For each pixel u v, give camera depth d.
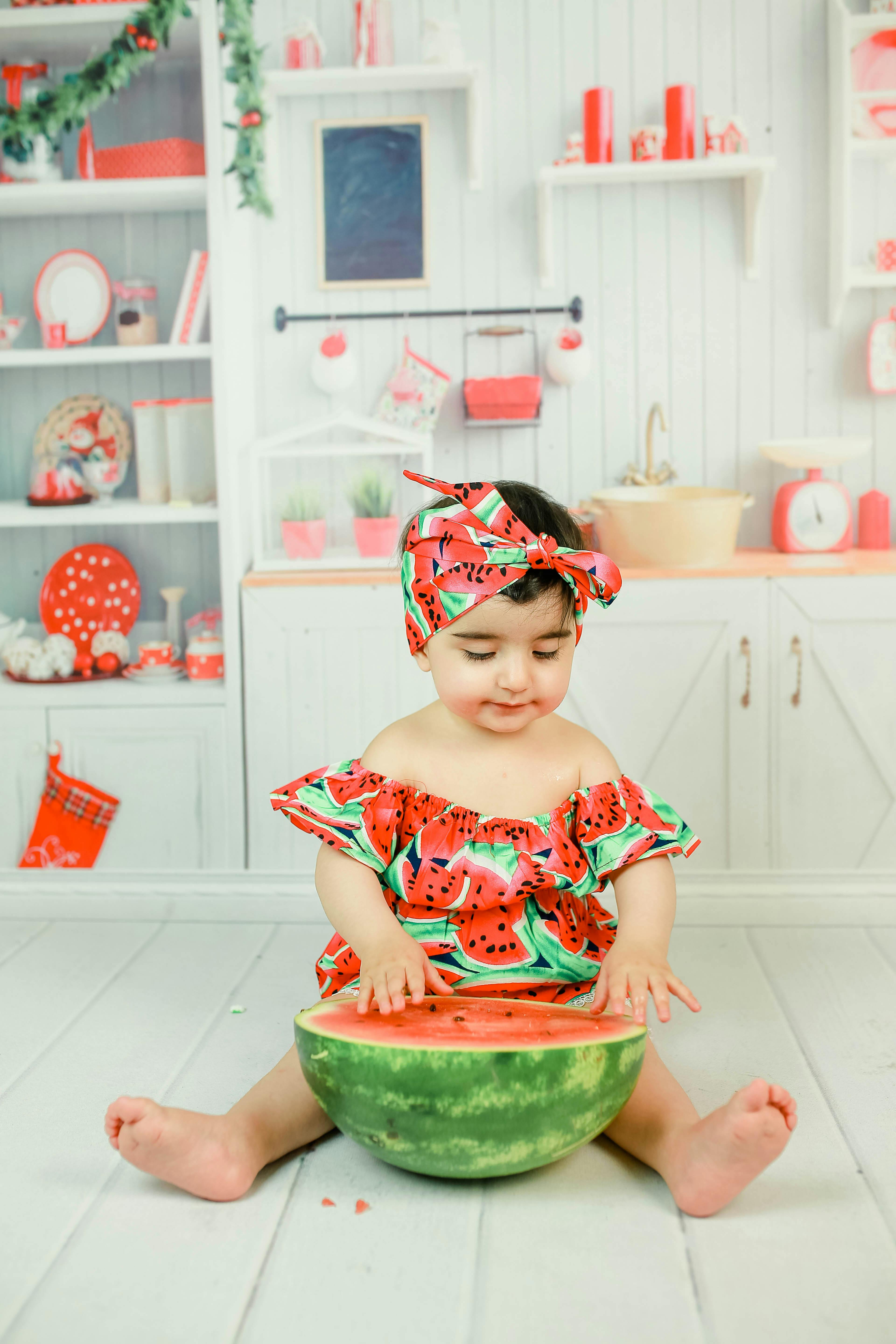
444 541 1.44
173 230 2.64
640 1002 1.32
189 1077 1.68
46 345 2.47
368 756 1.59
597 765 1.59
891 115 2.50
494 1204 1.35
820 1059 1.72
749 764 2.31
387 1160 1.33
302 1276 1.21
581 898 1.59
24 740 2.40
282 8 2.57
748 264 2.57
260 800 2.39
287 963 2.16
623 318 2.62
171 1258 1.24
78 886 2.41
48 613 2.69
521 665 1.43
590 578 1.42
